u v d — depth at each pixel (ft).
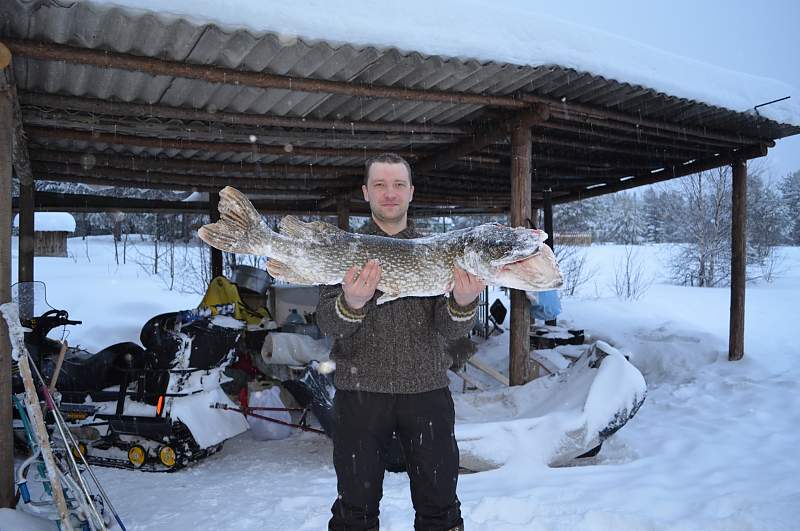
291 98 17.10
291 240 6.51
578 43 16.89
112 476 16.03
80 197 32.01
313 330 23.65
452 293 7.34
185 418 16.10
